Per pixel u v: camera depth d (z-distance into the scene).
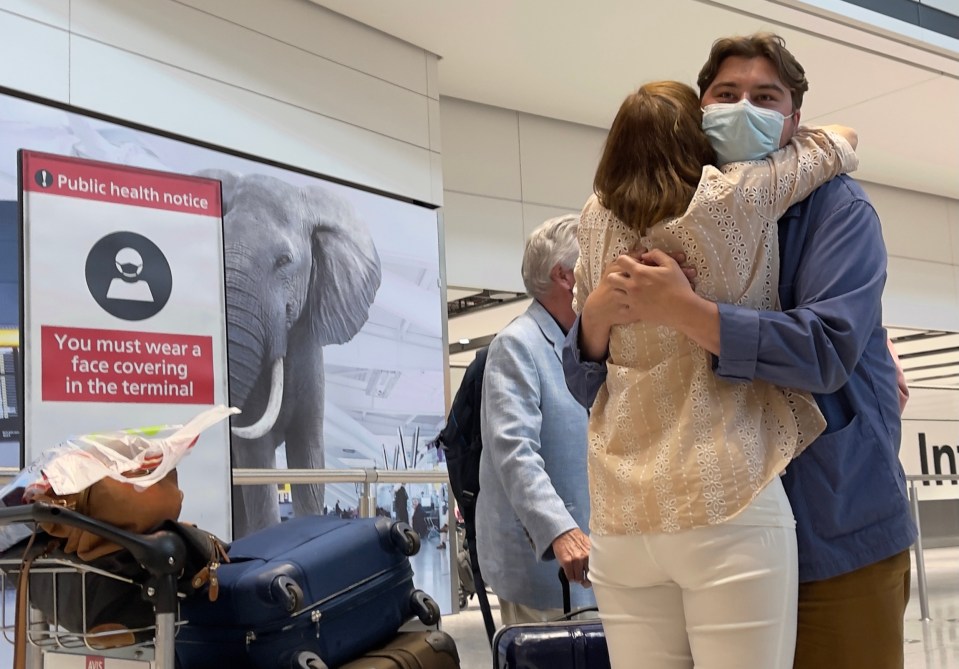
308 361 5.64
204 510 2.24
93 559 1.33
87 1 4.74
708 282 1.22
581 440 2.20
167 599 1.32
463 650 4.69
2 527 1.45
